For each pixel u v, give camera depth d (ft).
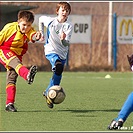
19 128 71.20
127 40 220.84
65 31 89.25
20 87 133.59
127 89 132.16
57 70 88.43
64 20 89.81
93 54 224.74
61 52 90.58
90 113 86.28
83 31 213.46
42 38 84.33
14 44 84.17
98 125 74.08
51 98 81.56
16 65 81.66
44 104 97.30
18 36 84.02
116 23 218.79
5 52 83.56
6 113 84.48
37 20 205.57
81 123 75.72
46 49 91.04
